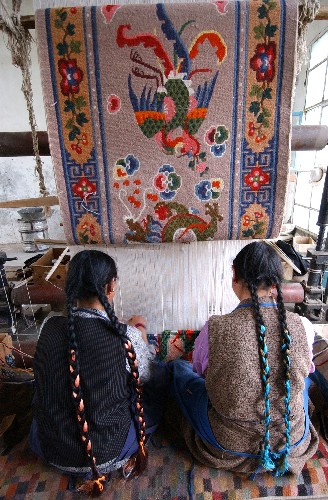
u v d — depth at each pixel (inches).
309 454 42.0
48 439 36.5
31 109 45.1
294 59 40.1
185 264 55.9
